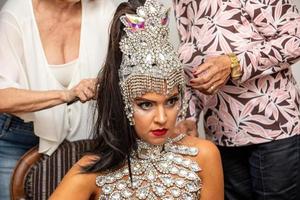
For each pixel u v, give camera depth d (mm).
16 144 1374
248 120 1365
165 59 946
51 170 1244
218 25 1338
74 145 1258
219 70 1226
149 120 969
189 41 1425
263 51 1269
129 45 963
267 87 1338
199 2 1378
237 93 1355
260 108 1344
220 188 1087
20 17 1256
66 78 1297
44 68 1269
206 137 1518
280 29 1285
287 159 1349
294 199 1389
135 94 958
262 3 1291
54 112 1270
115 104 999
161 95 950
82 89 1110
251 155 1411
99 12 1323
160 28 973
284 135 1345
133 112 980
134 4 1016
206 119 1478
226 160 1486
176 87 967
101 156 1031
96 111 1162
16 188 1247
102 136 1030
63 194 1025
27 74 1267
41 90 1262
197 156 1062
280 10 1285
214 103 1416
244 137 1386
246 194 1505
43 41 1288
